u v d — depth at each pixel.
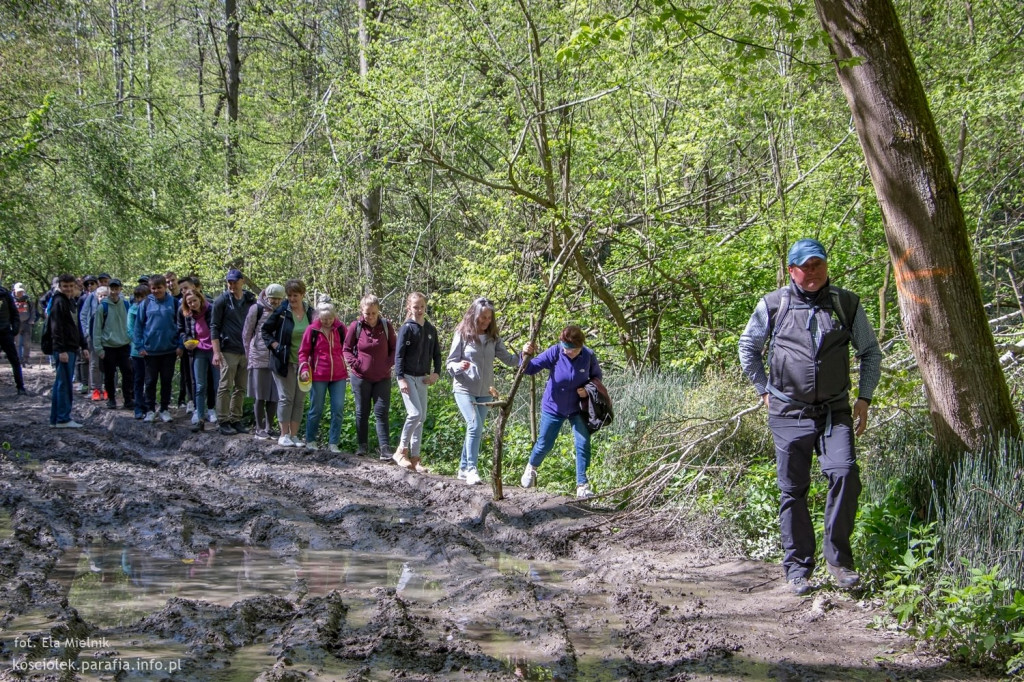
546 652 4.66
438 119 13.38
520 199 11.99
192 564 6.21
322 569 6.18
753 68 10.52
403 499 8.36
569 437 10.27
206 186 20.36
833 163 11.88
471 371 8.98
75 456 10.25
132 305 12.80
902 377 6.56
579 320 12.68
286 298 10.83
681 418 8.01
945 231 5.53
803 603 5.41
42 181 20.67
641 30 11.46
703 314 12.86
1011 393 6.78
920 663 4.51
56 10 18.92
